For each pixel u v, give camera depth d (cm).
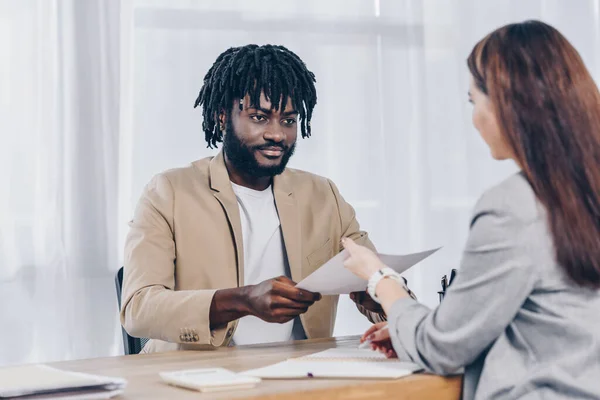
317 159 304
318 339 170
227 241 185
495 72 115
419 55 315
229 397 105
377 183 309
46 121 275
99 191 279
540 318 110
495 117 116
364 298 174
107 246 278
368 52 310
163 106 288
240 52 188
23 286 271
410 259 147
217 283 182
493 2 323
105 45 280
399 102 313
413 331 117
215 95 192
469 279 112
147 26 288
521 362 111
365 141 309
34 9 275
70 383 104
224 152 195
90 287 277
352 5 310
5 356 269
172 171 194
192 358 146
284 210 192
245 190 192
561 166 110
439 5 318
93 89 279
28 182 272
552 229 109
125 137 282
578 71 113
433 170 314
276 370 122
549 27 117
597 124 112
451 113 317
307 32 304
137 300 168
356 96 309
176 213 184
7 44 272
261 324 185
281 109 184
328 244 197
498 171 318
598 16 333
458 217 316
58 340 274
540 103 111
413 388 116
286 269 191
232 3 296
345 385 112
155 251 178
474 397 114
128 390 112
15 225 271
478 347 111
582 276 108
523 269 109
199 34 292
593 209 109
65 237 276
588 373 107
